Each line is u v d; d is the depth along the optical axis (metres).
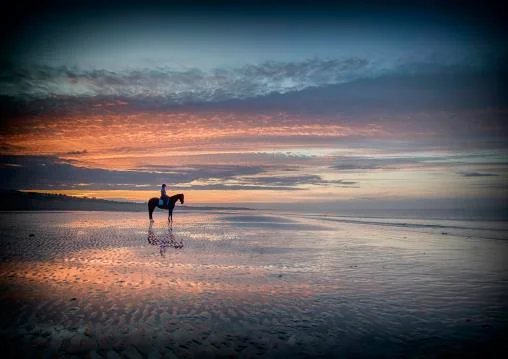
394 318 8.63
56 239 20.55
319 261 15.02
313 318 8.61
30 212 45.91
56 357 6.73
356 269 13.59
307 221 37.34
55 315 8.62
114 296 10.02
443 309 9.23
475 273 13.02
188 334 7.70
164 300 9.73
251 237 22.48
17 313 8.71
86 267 13.47
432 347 7.18
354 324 8.27
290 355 6.88
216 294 10.31
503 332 7.84
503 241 21.81
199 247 18.28
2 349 6.98
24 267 13.38
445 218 50.62
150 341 7.38
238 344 7.29
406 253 17.16
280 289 10.87
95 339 7.43
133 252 16.67
